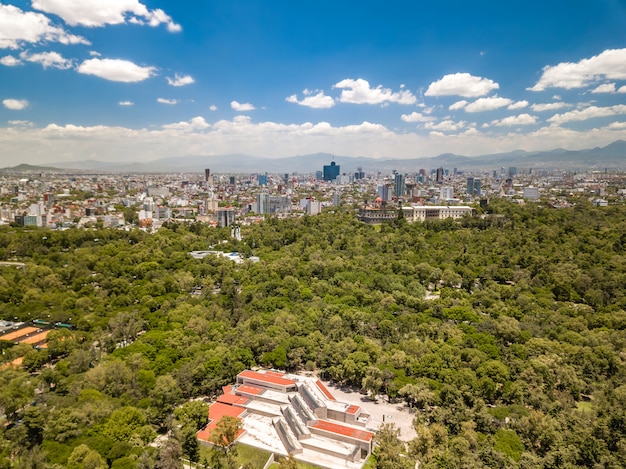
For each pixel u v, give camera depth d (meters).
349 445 170.75
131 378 196.38
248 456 165.00
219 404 198.25
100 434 158.50
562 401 194.38
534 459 151.75
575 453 153.38
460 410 180.12
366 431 175.50
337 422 184.00
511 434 167.88
